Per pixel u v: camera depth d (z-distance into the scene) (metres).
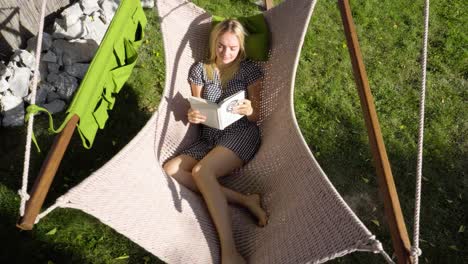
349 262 2.41
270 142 2.33
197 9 2.58
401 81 3.47
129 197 1.80
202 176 2.16
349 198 2.71
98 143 2.75
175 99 2.39
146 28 3.50
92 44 3.09
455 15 4.13
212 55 2.47
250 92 2.53
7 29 2.89
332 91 3.31
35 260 2.23
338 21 3.89
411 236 2.54
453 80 3.55
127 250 2.33
